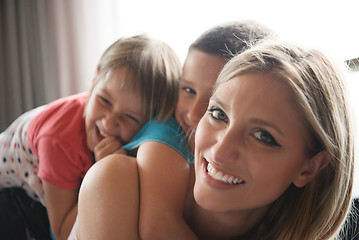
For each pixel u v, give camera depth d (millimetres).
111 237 516
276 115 433
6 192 1093
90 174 586
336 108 485
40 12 2020
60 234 887
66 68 1988
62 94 2004
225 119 482
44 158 914
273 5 1283
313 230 558
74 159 919
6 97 2061
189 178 630
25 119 1118
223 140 453
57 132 942
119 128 892
